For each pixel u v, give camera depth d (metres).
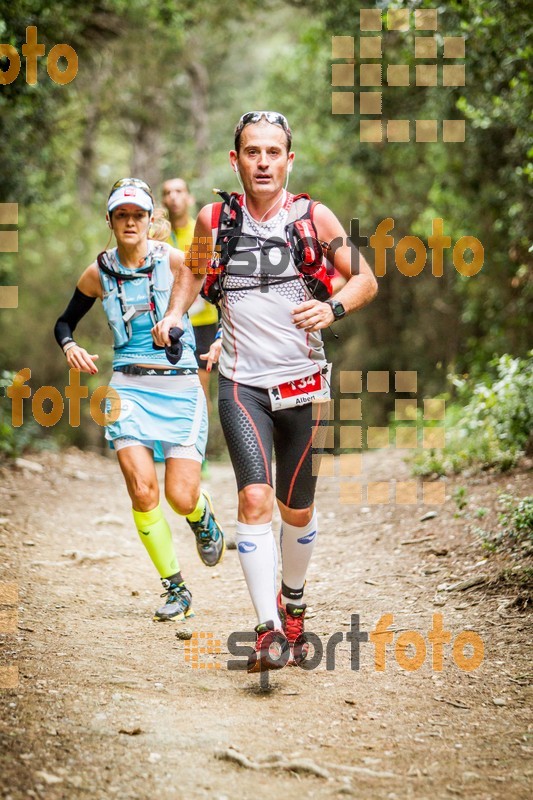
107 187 57.22
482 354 25.14
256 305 7.53
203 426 9.37
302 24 41.00
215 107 59.44
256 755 6.06
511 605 9.10
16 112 21.98
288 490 7.76
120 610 9.59
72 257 42.94
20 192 25.89
